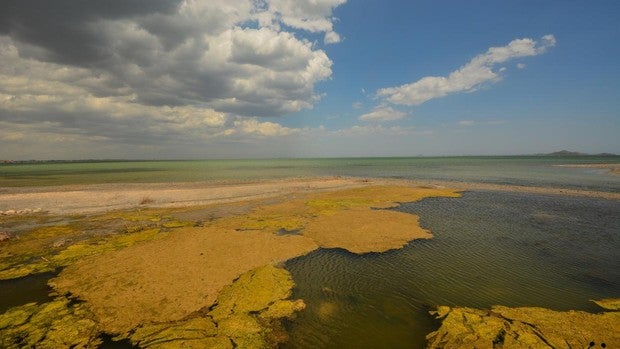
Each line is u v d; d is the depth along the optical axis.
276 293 14.76
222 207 35.03
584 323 12.23
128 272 16.78
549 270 17.72
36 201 38.62
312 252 20.44
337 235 23.94
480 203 37.69
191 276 16.36
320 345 11.12
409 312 13.33
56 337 11.30
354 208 34.28
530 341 11.07
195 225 26.97
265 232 24.59
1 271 17.12
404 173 89.38
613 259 19.31
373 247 21.41
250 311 13.20
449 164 154.25
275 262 18.66
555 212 32.59
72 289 14.95
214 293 14.67
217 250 20.27
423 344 11.18
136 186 53.41
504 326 12.04
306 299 14.38
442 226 26.84
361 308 13.63
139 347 10.79
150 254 19.45
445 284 15.99
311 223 27.45
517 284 15.95
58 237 23.41
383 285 15.86
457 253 20.39
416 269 17.84
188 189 48.78
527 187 52.47
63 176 79.81
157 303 13.70
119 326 12.02
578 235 24.31
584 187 51.97
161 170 111.00
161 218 29.67
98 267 17.44
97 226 26.69
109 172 99.12
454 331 11.78
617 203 37.47
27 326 11.95
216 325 12.13
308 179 67.69
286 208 34.22
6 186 54.06
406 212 32.50
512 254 20.19
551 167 115.12
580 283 16.08
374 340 11.43
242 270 17.30
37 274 16.70
